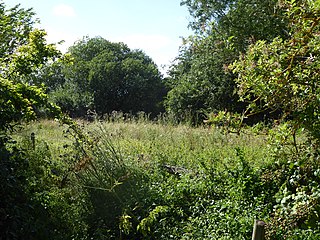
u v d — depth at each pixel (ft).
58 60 24.98
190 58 92.32
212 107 78.18
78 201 21.84
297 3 12.70
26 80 24.84
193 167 26.55
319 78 12.60
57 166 24.47
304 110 12.91
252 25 56.03
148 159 27.58
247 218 17.63
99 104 133.90
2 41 24.00
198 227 18.60
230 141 33.50
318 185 13.33
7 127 21.83
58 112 24.44
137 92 141.08
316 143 13.66
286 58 12.98
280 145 14.97
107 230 19.86
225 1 79.71
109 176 21.99
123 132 38.40
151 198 21.35
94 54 159.63
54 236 19.38
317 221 13.30
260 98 14.02
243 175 21.62
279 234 14.53
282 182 17.53
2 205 18.31
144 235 18.44
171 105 88.58
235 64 14.07
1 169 18.40
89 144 23.39
